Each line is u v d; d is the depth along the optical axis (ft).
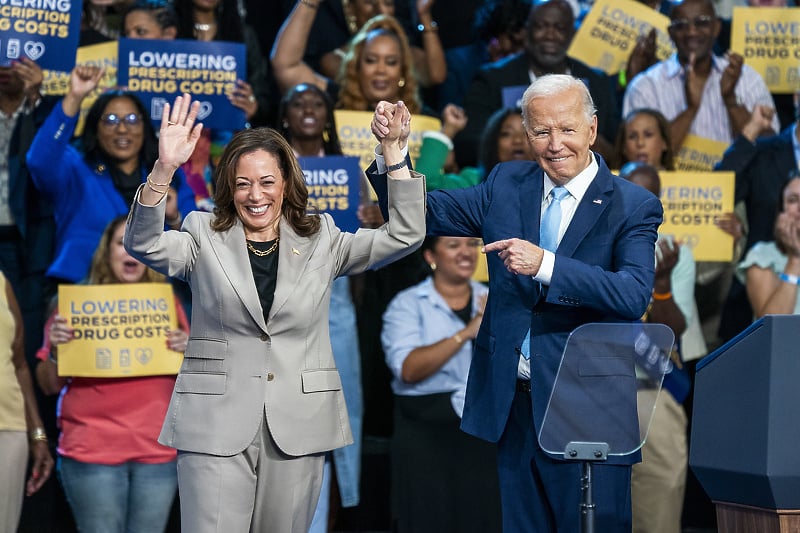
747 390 22.58
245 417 26.40
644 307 26.23
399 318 43.11
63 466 39.75
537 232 27.66
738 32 51.31
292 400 26.76
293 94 45.55
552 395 24.44
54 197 43.52
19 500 37.86
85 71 43.75
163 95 45.14
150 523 39.70
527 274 25.88
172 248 26.73
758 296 47.03
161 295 40.27
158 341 40.06
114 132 43.42
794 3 55.36
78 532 39.86
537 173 28.37
